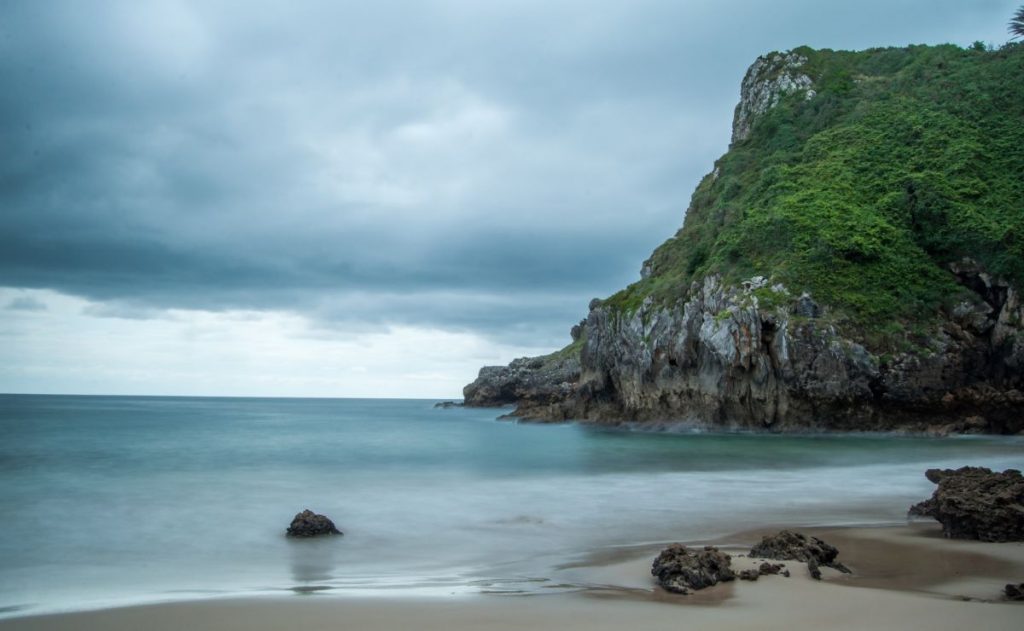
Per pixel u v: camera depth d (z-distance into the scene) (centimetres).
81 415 10669
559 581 1345
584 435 5769
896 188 6200
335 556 1611
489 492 2589
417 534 1844
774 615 1052
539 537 1803
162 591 1312
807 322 5169
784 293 5328
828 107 8362
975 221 5559
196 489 2661
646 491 2606
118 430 6806
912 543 1620
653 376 6291
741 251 5966
